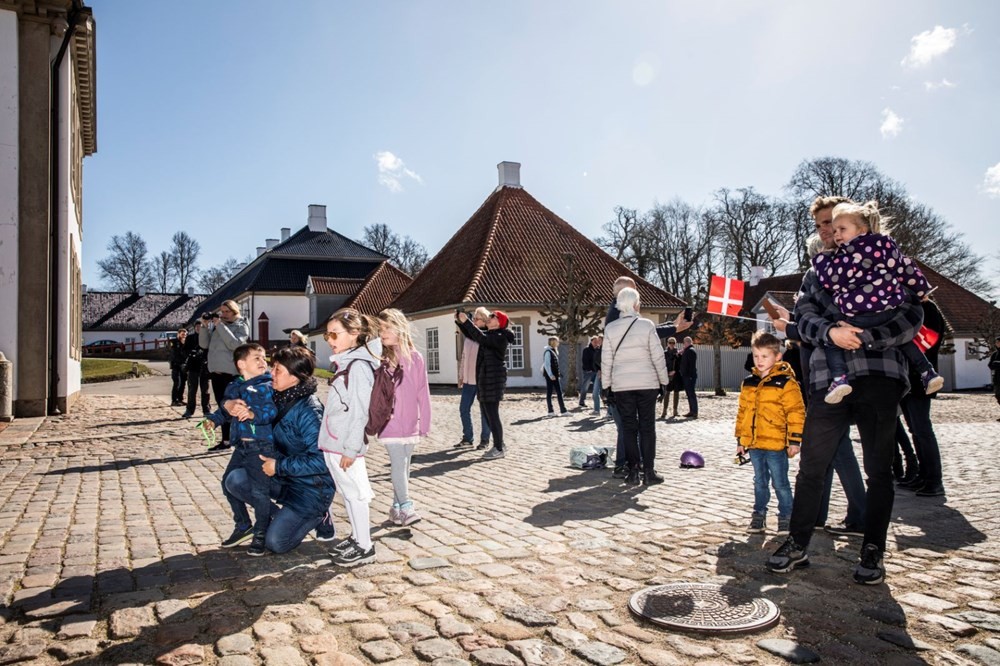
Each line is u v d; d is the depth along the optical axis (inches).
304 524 185.2
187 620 140.8
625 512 235.9
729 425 531.5
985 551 183.2
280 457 183.2
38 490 274.8
